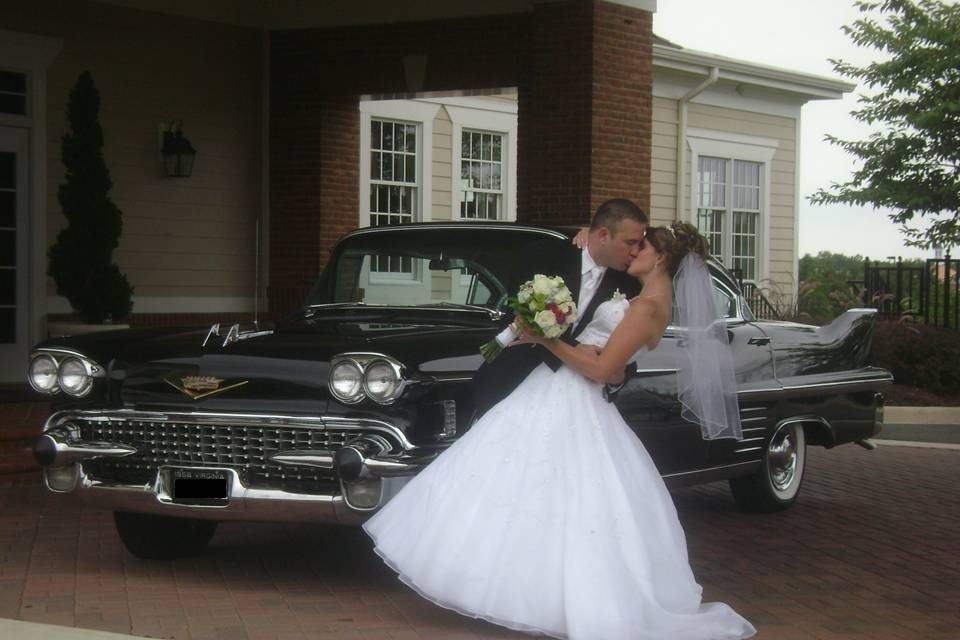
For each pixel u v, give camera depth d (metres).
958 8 17.66
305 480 5.46
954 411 14.01
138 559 6.41
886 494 9.02
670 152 19.14
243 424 5.48
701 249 5.46
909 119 17.28
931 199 17.16
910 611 5.74
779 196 21.28
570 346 5.06
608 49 12.06
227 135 13.72
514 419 5.07
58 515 7.47
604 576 4.80
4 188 12.01
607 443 5.06
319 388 5.40
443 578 4.96
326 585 5.91
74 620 5.23
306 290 13.73
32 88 12.09
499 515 4.94
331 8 13.57
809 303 18.98
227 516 5.55
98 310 11.43
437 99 16.31
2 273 12.02
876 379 8.41
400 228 6.83
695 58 18.58
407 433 5.32
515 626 4.88
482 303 6.38
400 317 6.44
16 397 10.83
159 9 13.05
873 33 17.53
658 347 6.46
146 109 12.99
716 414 5.86
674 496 8.84
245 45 13.83
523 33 12.72
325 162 13.73
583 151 12.01
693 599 5.15
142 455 5.73
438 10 13.09
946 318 16.97
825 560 6.79
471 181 17.00
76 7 12.42
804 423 8.02
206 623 5.21
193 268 13.45
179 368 5.68
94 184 11.41
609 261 5.18
